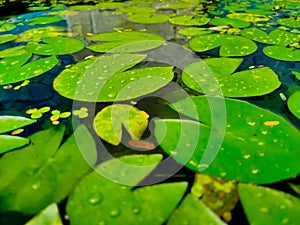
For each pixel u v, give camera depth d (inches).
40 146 12.6
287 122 13.5
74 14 35.1
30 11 37.3
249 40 24.2
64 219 9.7
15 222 9.6
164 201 10.2
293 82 17.6
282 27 27.9
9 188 10.7
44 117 14.8
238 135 12.8
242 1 41.6
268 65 19.8
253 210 9.9
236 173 11.2
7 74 19.1
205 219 9.6
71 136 13.2
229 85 16.9
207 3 40.5
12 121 14.4
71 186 10.7
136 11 36.1
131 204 10.1
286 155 11.8
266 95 16.1
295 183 10.8
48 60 20.7
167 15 33.7
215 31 27.1
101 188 10.6
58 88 17.0
